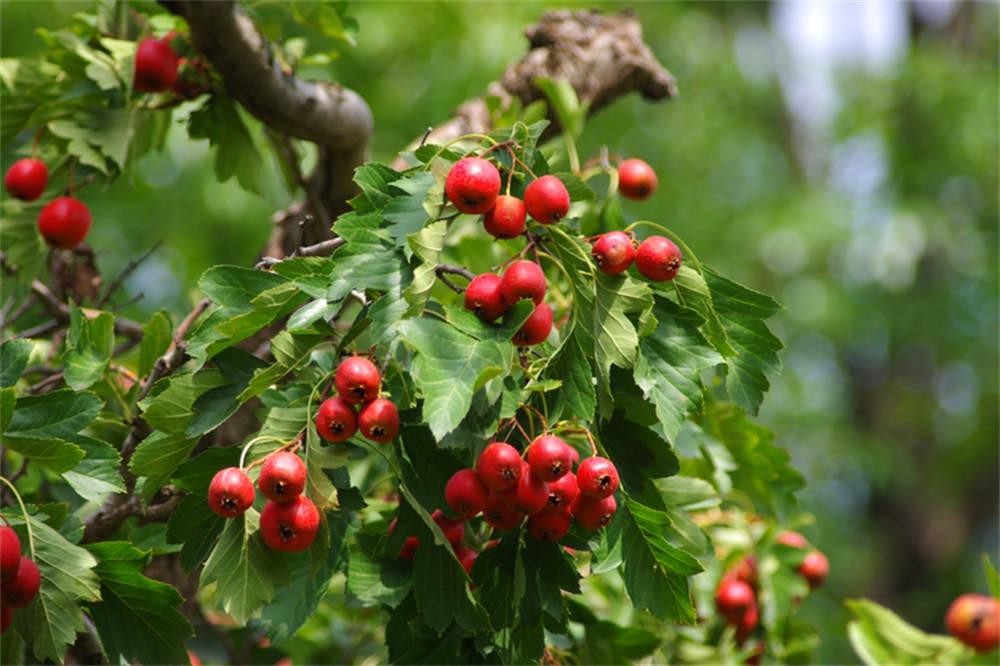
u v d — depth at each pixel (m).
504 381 2.49
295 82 3.85
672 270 2.66
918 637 4.40
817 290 12.32
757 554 4.15
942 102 12.80
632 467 2.71
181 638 2.70
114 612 2.70
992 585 4.37
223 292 2.63
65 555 2.57
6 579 2.37
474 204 2.49
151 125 4.28
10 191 3.94
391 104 9.47
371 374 2.45
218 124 4.29
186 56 4.04
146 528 3.26
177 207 9.88
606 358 2.57
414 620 2.79
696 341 2.68
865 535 14.36
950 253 12.95
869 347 13.95
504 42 9.23
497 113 4.41
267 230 9.77
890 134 13.08
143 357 3.31
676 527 3.09
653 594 2.66
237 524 2.53
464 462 2.63
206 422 2.57
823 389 13.95
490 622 2.67
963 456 14.45
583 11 4.79
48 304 4.21
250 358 2.66
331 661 4.48
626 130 11.44
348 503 2.58
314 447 2.53
